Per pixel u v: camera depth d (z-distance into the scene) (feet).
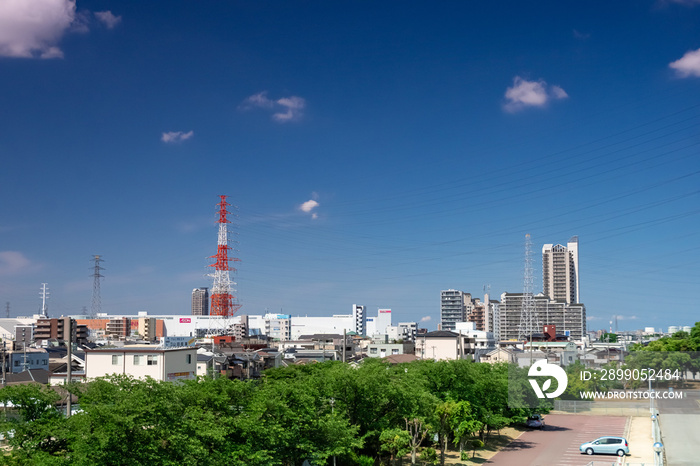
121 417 118.11
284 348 622.54
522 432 296.71
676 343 401.29
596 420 329.52
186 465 125.70
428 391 229.86
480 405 256.93
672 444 253.65
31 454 124.77
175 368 271.28
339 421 168.35
